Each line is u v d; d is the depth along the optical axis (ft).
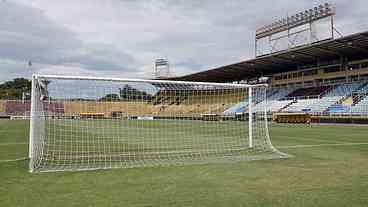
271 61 126.93
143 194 14.61
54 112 52.44
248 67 139.74
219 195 14.44
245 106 76.95
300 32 119.96
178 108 78.07
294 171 19.98
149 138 46.65
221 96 77.71
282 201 13.50
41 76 25.12
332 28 107.76
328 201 13.43
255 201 13.52
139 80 30.96
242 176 18.51
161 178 18.03
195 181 17.24
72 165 22.98
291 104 125.39
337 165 22.12
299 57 119.34
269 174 19.06
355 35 89.92
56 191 15.14
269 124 97.04
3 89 247.91
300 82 139.64
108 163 24.06
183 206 12.87
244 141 41.45
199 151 31.89
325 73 127.95
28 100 185.37
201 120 79.30
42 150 30.55
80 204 13.09
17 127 75.05
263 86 36.29
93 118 63.41
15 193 14.78
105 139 44.86
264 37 136.15
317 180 17.35
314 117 104.12
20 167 21.56
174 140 43.62
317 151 30.45
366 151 30.32
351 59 118.42
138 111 72.23
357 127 75.10
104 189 15.52
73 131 56.95
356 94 106.63
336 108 105.50
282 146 35.27
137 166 22.21
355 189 15.34
